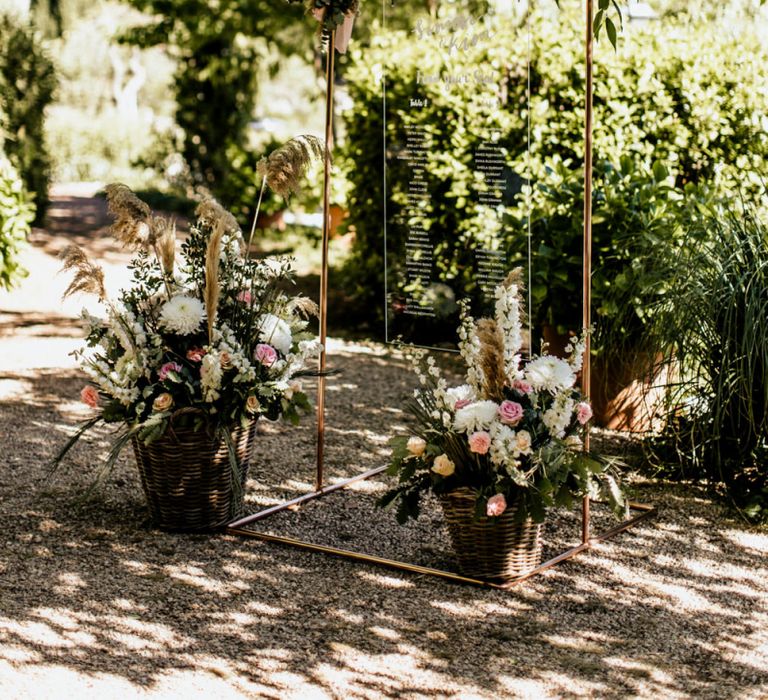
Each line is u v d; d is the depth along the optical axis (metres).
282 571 4.01
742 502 4.80
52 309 9.05
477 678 3.22
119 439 4.16
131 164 17.44
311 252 11.71
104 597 3.74
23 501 4.65
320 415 4.84
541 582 3.94
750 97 6.98
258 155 13.04
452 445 3.81
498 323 3.89
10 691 3.07
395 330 5.10
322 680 3.19
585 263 4.07
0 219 8.58
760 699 3.11
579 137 7.19
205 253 4.36
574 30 7.47
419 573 4.00
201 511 4.35
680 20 7.98
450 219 5.84
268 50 13.39
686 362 4.97
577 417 3.88
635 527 4.52
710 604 3.78
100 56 31.67
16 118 12.09
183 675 3.20
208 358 4.03
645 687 3.18
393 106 7.45
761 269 4.70
